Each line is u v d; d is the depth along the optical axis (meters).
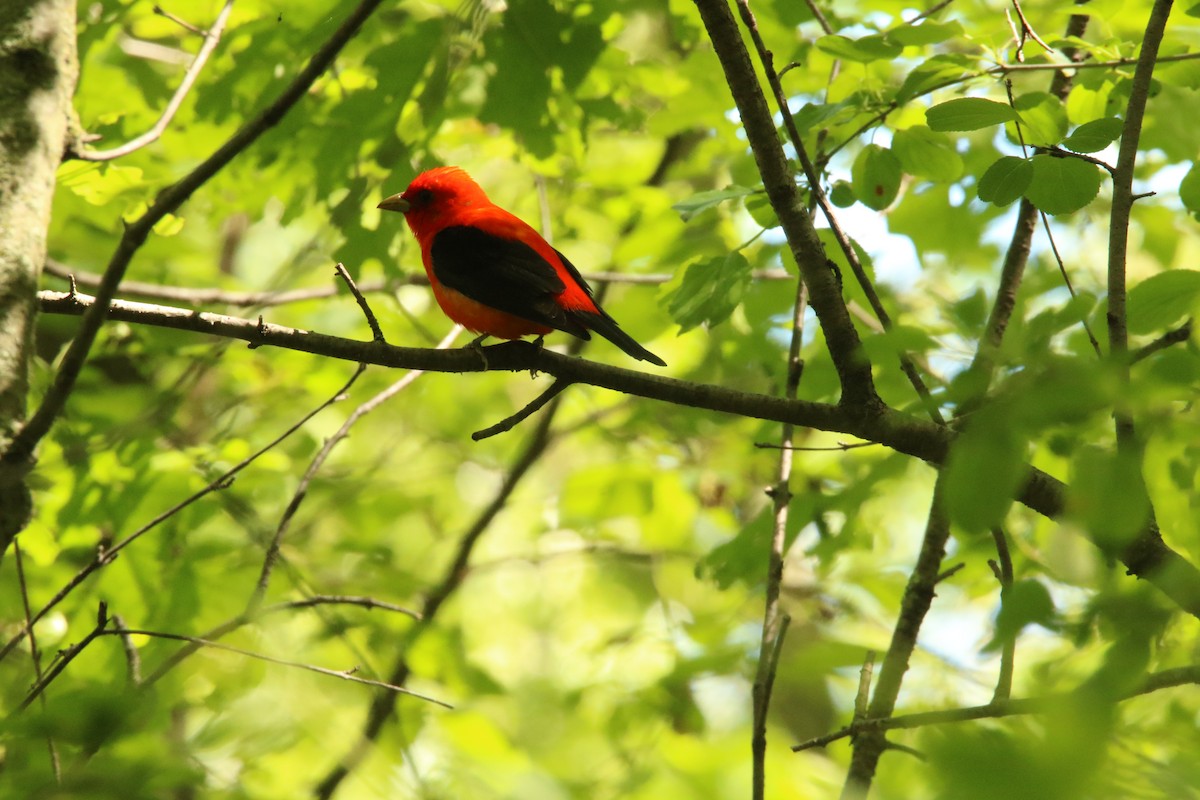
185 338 13.52
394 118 12.05
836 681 10.52
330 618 11.20
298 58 12.44
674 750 12.44
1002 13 12.77
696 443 17.22
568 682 15.50
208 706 8.46
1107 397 3.57
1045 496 6.50
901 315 13.55
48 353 14.20
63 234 15.50
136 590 11.66
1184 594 4.38
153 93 14.73
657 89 14.41
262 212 15.06
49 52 7.29
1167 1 6.61
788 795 11.97
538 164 14.66
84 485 11.93
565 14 11.78
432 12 13.28
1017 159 7.00
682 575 19.03
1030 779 3.17
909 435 7.15
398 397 18.62
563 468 22.09
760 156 7.24
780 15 12.47
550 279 10.28
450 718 11.56
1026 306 10.52
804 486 13.88
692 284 8.66
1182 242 15.91
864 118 10.66
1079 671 5.25
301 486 8.91
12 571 11.31
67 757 5.86
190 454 12.57
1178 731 6.03
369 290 14.83
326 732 9.34
